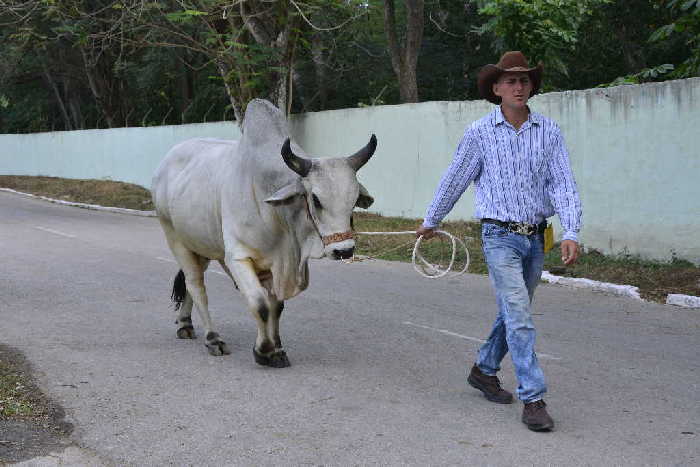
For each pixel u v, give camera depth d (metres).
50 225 18.69
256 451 4.77
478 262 12.24
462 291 10.27
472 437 4.94
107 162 29.11
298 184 5.79
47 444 4.90
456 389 5.97
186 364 6.71
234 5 16.20
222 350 7.04
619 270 10.88
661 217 11.65
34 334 7.75
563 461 4.54
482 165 5.18
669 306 9.32
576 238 4.93
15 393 5.87
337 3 17.42
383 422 5.23
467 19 24.25
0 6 19.50
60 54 30.36
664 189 11.58
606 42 19.69
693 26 12.73
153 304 9.29
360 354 7.05
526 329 5.00
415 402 5.65
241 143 6.57
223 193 6.60
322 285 10.66
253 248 6.46
